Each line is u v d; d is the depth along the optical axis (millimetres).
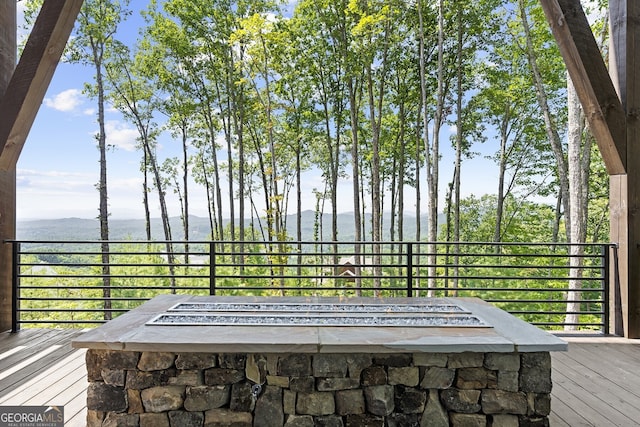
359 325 2230
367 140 16828
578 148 7566
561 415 2312
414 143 16531
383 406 1976
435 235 10852
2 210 3883
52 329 4059
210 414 1997
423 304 2799
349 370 1984
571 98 7594
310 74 15281
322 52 14938
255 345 1930
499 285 13609
